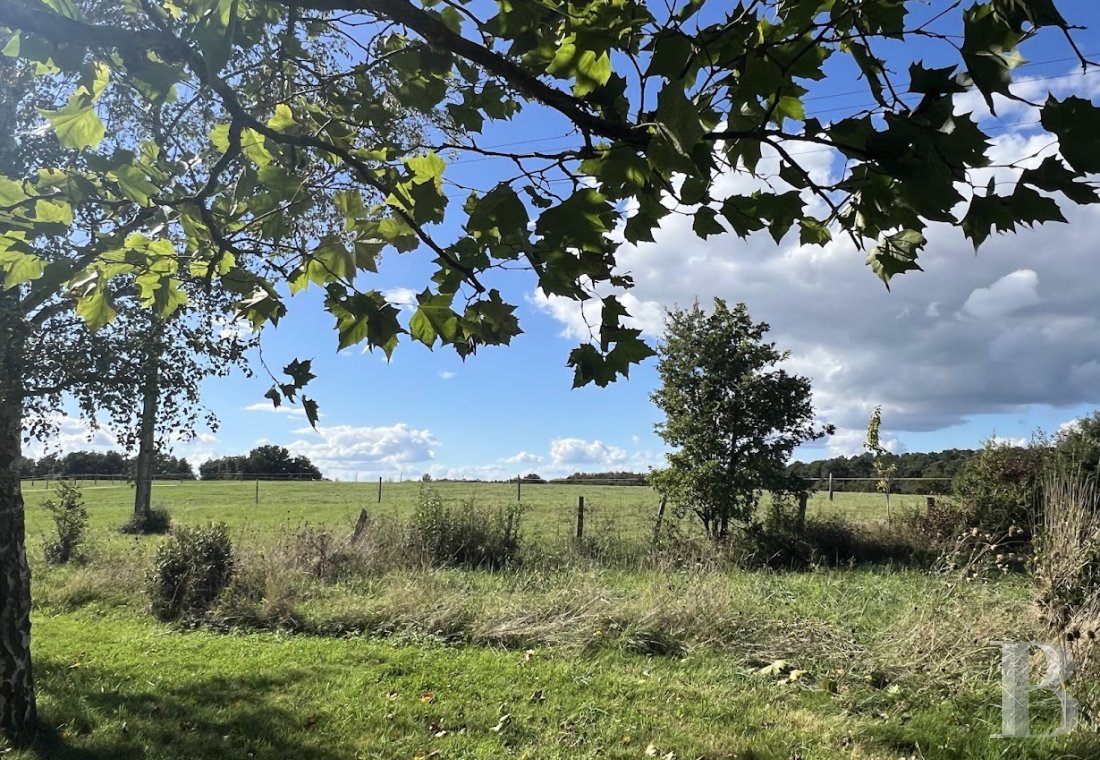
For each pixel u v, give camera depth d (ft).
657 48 4.34
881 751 15.84
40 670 22.50
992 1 3.50
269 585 29.35
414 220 6.55
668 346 42.63
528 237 5.54
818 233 5.51
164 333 17.66
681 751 15.96
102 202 6.18
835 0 4.38
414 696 19.70
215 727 17.79
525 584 32.30
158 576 30.55
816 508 58.23
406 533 40.88
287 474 159.63
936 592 23.85
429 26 5.00
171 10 5.93
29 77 14.58
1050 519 21.62
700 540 38.93
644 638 23.77
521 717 18.06
